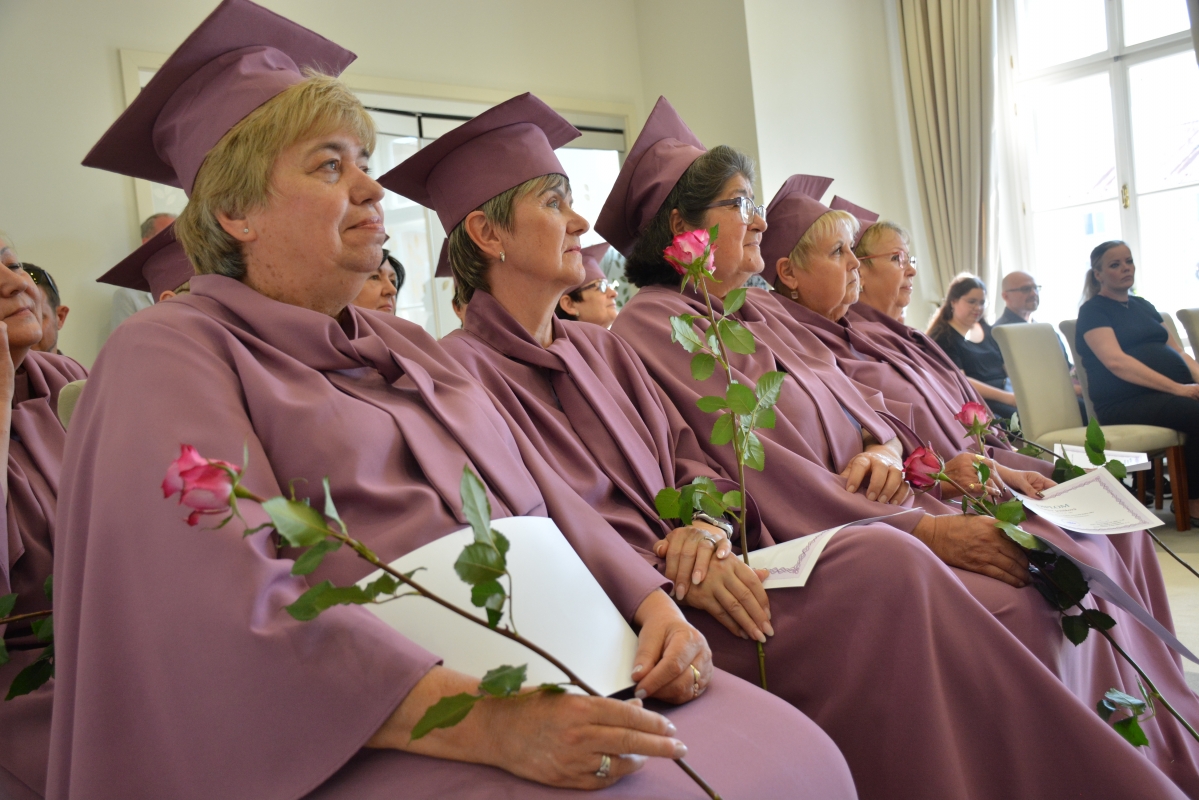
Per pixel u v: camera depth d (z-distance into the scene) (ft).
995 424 8.72
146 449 3.28
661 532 5.11
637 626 3.92
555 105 20.36
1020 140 23.49
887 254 9.52
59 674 3.28
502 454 4.28
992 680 4.00
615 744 2.72
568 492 4.46
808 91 21.36
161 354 3.59
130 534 3.13
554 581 3.50
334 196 4.15
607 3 21.61
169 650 2.98
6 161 13.76
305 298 4.31
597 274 10.55
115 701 3.01
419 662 2.93
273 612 3.01
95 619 3.08
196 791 2.90
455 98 18.76
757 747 3.14
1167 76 21.76
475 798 2.73
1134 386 15.19
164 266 6.36
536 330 5.68
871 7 23.07
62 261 14.06
